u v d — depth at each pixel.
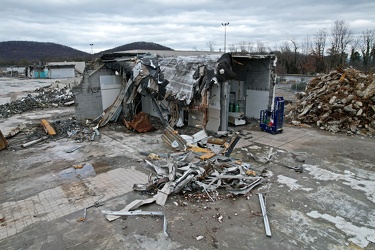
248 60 12.26
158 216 5.09
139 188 6.08
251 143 9.39
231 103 12.55
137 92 12.26
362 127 10.56
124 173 7.05
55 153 8.73
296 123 11.85
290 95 20.31
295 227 4.73
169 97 10.62
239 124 11.77
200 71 9.98
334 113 11.20
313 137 10.03
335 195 5.80
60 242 4.41
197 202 5.59
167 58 12.34
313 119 11.72
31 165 7.75
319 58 39.50
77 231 4.69
